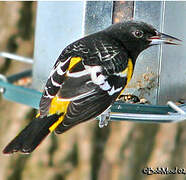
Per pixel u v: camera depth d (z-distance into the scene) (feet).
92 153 46.88
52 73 32.09
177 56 38.68
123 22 35.29
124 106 35.65
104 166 46.70
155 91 38.22
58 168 46.70
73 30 38.29
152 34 35.09
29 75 43.04
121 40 34.76
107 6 37.86
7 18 49.16
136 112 35.76
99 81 31.71
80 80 31.42
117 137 47.19
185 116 33.94
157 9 37.86
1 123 47.98
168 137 46.88
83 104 30.96
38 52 39.81
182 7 38.47
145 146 46.88
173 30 38.29
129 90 38.19
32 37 49.19
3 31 49.03
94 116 31.27
